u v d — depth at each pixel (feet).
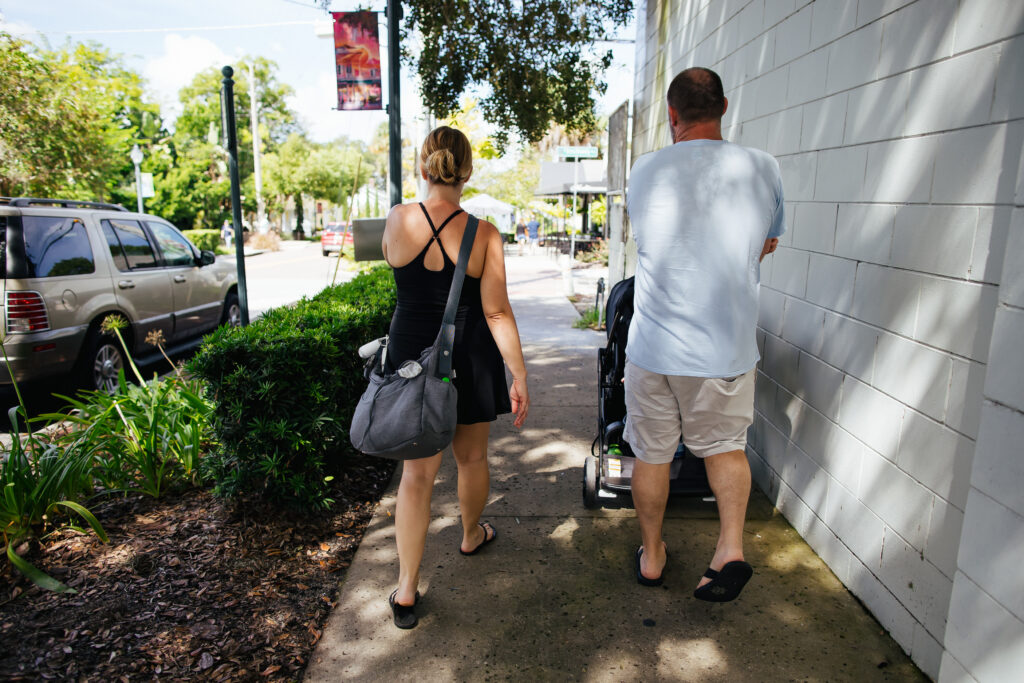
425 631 8.11
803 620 8.23
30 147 42.52
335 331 11.80
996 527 5.41
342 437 11.82
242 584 8.98
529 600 8.73
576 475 12.74
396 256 7.60
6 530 9.31
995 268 6.09
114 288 19.74
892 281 7.73
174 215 123.03
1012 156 5.89
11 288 16.46
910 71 7.38
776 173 7.75
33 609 8.33
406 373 7.22
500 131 24.61
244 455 10.31
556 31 21.80
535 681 7.29
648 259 7.81
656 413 8.11
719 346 7.52
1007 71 5.96
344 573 9.39
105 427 11.32
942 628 6.88
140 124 122.42
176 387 13.42
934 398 6.97
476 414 7.97
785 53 10.62
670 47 18.90
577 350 24.36
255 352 10.24
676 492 10.28
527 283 48.80
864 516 8.38
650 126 21.90
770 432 11.37
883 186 7.89
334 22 18.44
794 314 10.37
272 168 140.15
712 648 7.78
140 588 8.76
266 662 7.55
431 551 9.93
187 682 7.19
